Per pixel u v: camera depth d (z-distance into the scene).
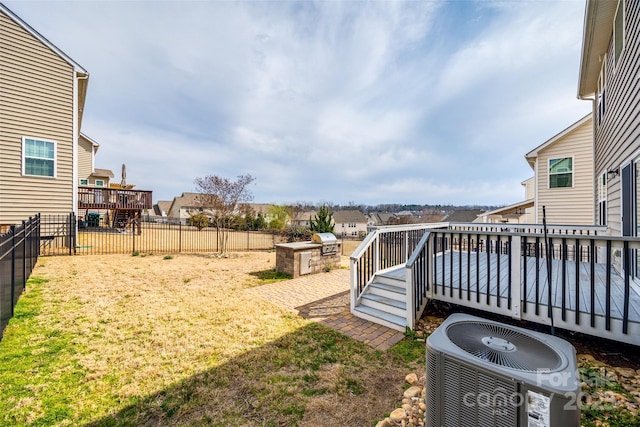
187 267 8.20
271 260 9.95
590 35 5.89
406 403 2.40
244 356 3.19
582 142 10.54
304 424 2.21
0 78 8.47
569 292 3.74
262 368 2.96
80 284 5.90
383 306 4.40
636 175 4.06
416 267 4.05
